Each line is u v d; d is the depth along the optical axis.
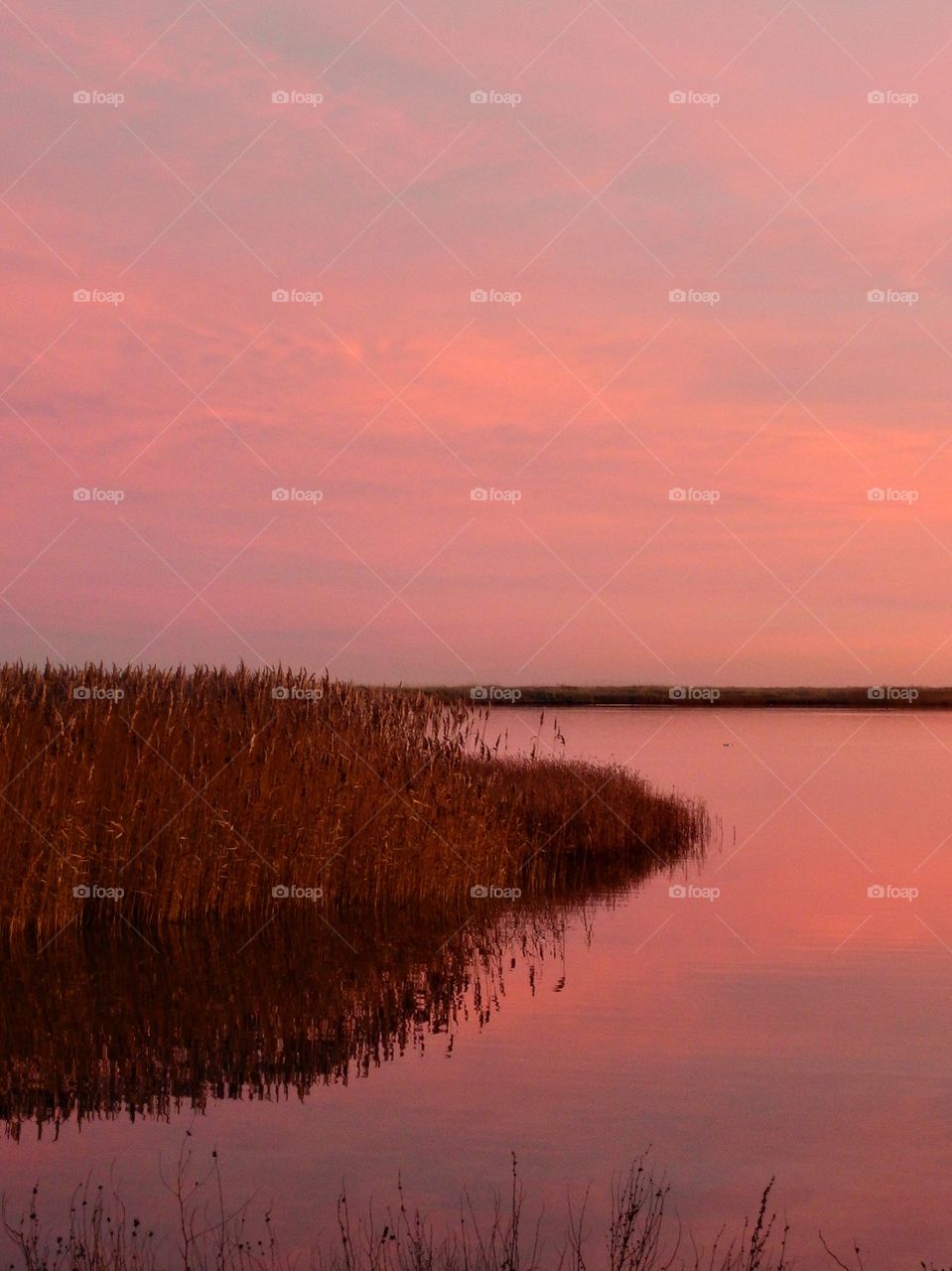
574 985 12.88
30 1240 6.88
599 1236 6.99
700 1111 9.02
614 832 23.12
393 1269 6.54
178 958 14.10
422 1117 8.85
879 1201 7.53
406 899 17.86
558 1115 8.91
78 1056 10.34
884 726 82.69
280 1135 8.51
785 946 14.88
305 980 13.09
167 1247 6.81
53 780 15.48
